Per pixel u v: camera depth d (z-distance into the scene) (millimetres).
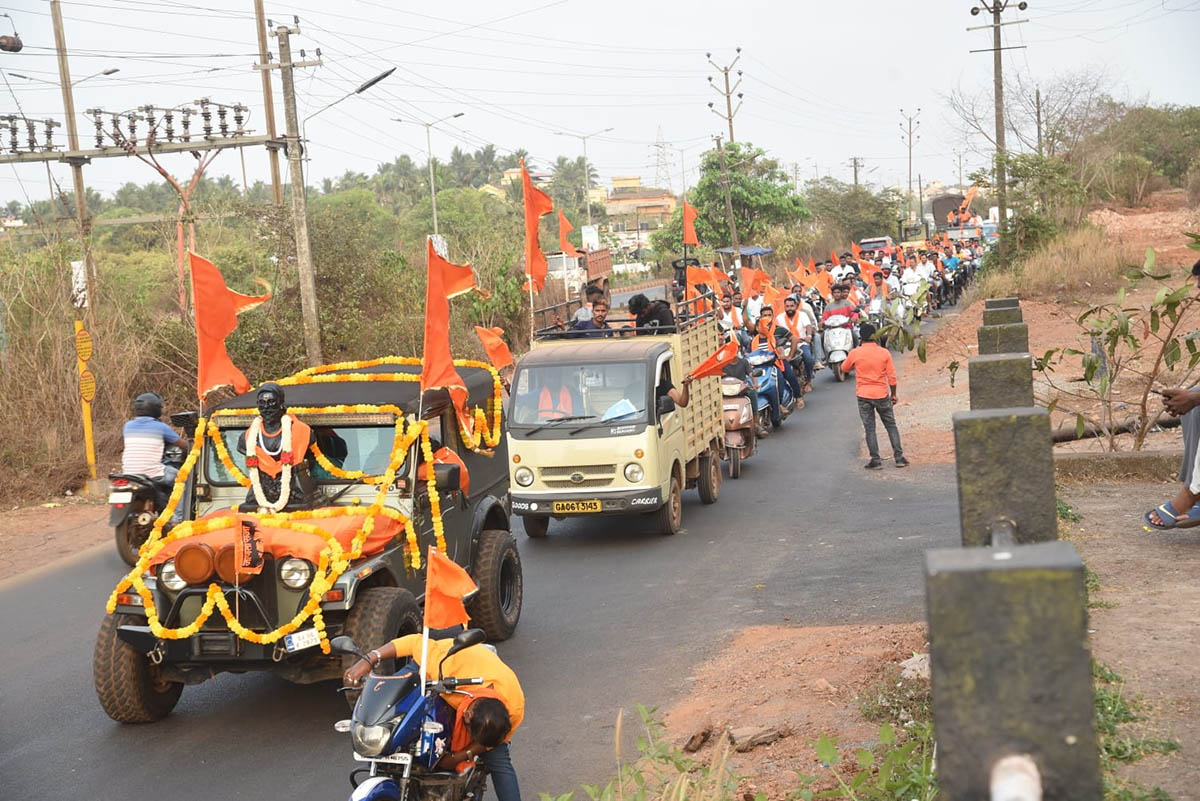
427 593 4938
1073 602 1946
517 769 6520
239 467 8148
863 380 15664
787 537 12258
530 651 8914
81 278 19438
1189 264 32906
